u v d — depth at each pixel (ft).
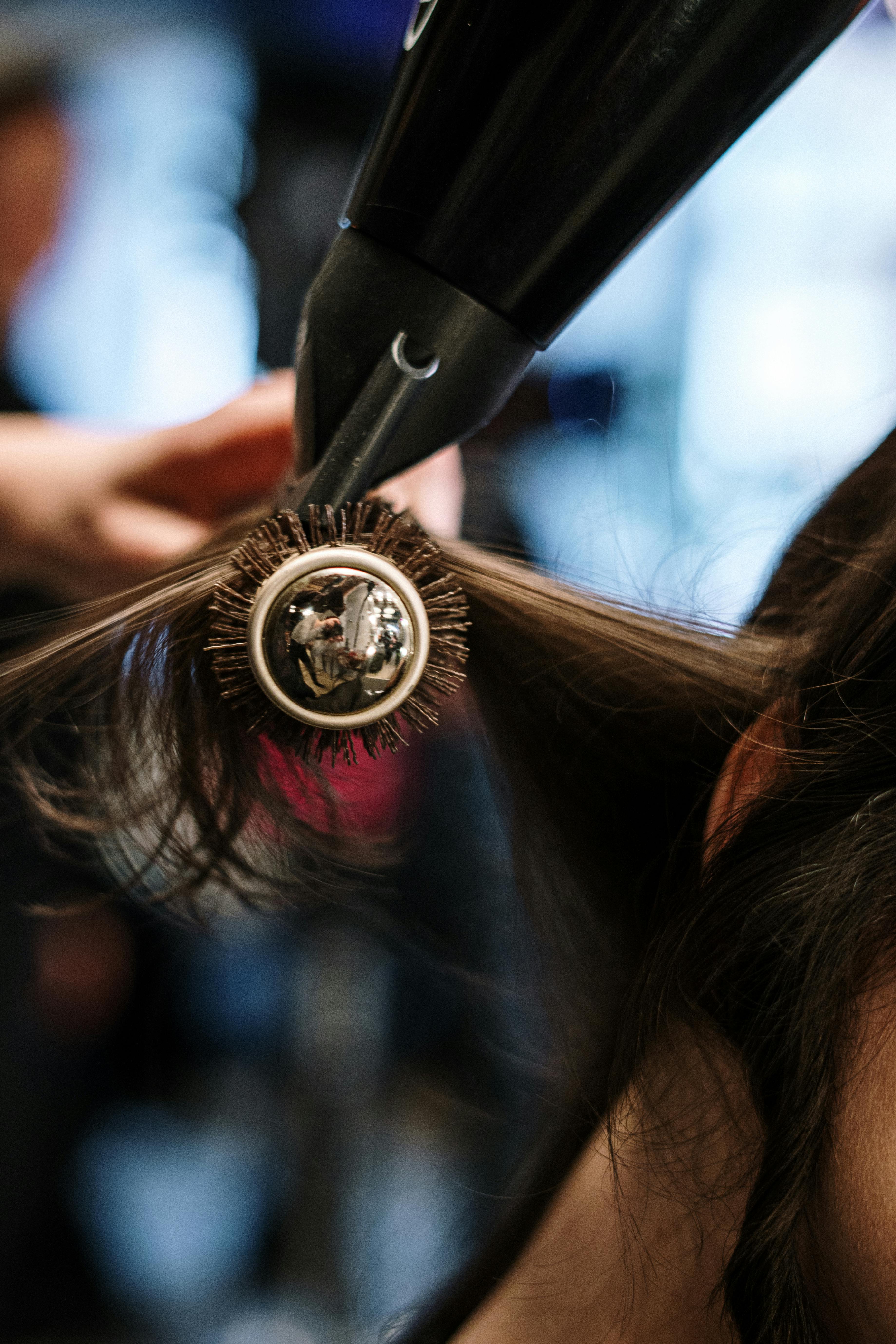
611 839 1.45
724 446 4.52
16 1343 3.95
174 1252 4.05
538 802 1.48
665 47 0.86
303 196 3.74
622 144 0.90
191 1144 4.00
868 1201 1.06
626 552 1.80
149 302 3.94
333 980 3.38
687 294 5.28
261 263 3.75
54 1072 3.88
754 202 5.35
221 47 3.82
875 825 1.13
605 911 1.49
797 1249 1.12
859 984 1.10
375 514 1.10
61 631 1.40
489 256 0.96
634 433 4.00
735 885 1.21
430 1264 2.12
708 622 1.40
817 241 5.39
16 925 3.71
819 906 1.14
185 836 1.40
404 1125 3.31
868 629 1.18
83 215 3.87
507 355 1.02
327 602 1.03
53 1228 4.04
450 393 1.03
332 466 1.05
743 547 1.59
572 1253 1.32
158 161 3.90
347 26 3.79
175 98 3.88
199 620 1.20
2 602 2.06
